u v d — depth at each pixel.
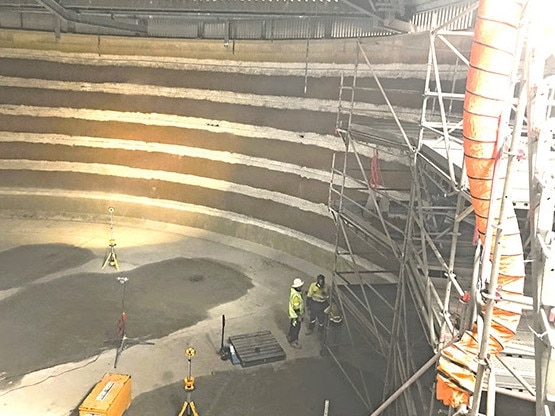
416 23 14.70
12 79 21.83
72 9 18.55
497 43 4.42
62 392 11.22
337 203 14.62
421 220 8.37
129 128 21.94
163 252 19.45
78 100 21.95
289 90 18.78
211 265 18.50
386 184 15.94
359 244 16.84
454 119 12.13
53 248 19.28
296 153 18.91
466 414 5.70
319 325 13.87
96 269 17.61
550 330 3.82
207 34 20.09
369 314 11.69
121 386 10.58
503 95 4.60
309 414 10.81
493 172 4.83
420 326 10.75
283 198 19.44
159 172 22.06
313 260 18.41
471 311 5.60
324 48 17.52
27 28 21.16
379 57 16.11
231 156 20.61
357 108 16.80
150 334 13.70
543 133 4.14
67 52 21.42
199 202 21.62
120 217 22.36
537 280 4.04
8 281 16.41
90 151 22.39
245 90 19.86
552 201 4.04
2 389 11.23
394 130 11.40
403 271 9.40
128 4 18.22
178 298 15.83
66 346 12.98
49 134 22.34
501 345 5.33
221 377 11.99
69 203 22.52
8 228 21.06
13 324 13.88
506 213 4.61
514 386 5.54
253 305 15.65
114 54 21.30
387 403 6.83
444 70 14.40
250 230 20.31
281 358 12.73
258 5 17.22
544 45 4.14
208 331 14.00
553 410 3.92
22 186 22.53
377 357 12.27
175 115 21.33
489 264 5.63
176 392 11.41
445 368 5.68
